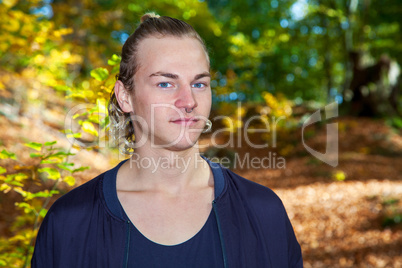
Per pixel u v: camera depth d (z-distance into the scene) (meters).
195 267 1.04
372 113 15.03
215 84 9.55
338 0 19.66
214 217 1.10
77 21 9.16
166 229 1.06
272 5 20.98
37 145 2.04
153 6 10.97
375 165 10.76
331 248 5.95
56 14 8.87
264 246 1.11
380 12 18.59
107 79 2.05
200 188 1.13
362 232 6.50
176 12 11.61
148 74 1.04
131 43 1.10
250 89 18.73
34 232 2.33
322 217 7.25
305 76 22.27
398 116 15.34
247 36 20.27
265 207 1.16
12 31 3.45
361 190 8.62
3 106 8.17
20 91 8.21
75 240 1.06
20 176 2.24
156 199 1.09
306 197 8.39
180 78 1.04
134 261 1.03
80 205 1.09
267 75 22.20
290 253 1.22
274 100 11.59
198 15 12.67
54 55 3.54
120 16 10.23
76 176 6.33
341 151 11.94
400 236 6.20
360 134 13.13
